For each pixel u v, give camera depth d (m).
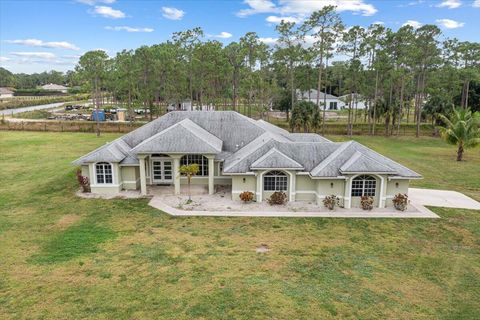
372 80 67.12
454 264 17.00
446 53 63.91
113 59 65.31
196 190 28.56
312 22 55.84
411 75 62.75
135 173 28.44
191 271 16.03
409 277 15.79
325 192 24.94
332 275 15.85
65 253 17.69
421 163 40.31
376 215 23.31
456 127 40.84
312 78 69.00
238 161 26.06
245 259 17.23
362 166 24.00
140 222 21.89
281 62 63.38
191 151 26.59
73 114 85.31
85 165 27.83
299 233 20.44
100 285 14.82
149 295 14.12
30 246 18.45
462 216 23.38
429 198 27.25
